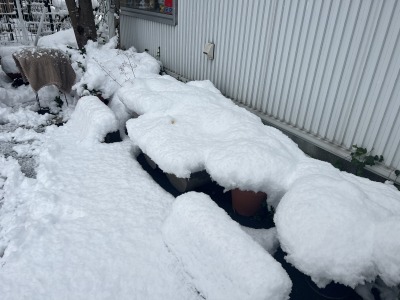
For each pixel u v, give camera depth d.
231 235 2.29
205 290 2.28
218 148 3.19
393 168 3.15
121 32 8.41
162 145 3.41
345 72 3.36
